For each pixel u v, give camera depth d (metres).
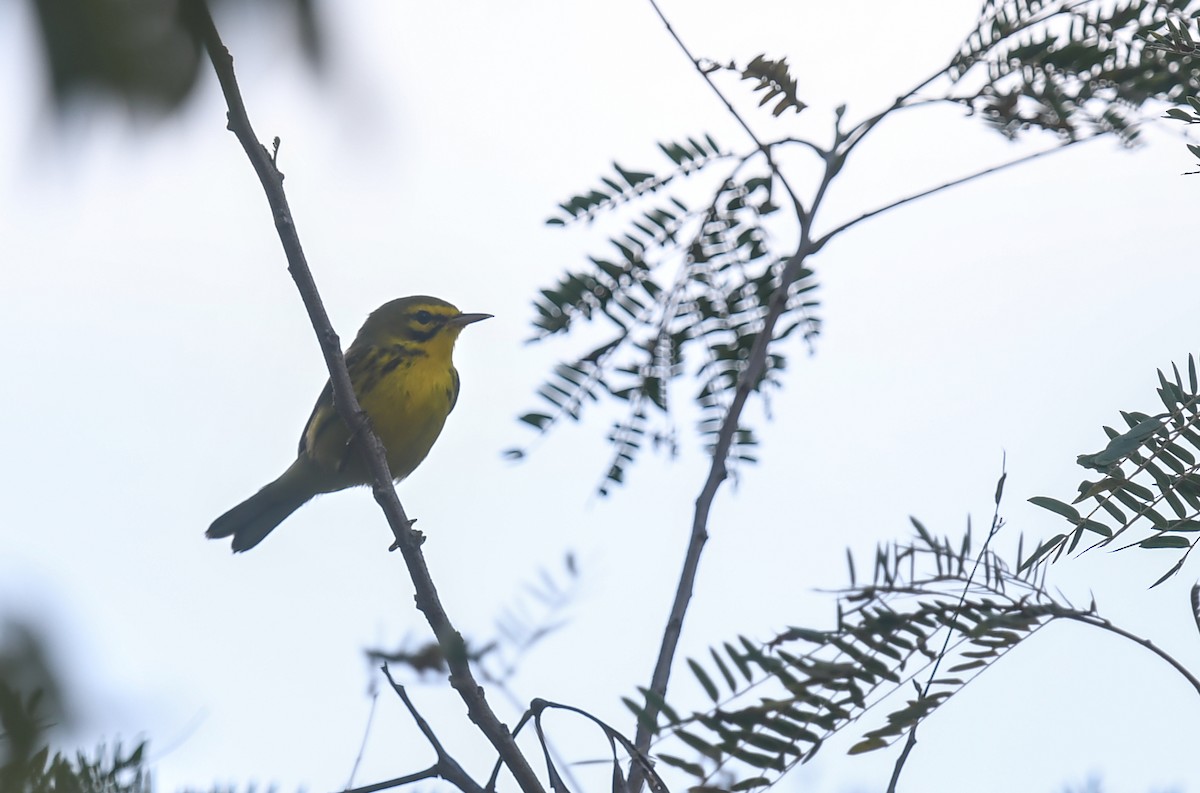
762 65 2.05
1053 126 1.95
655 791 1.27
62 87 1.10
